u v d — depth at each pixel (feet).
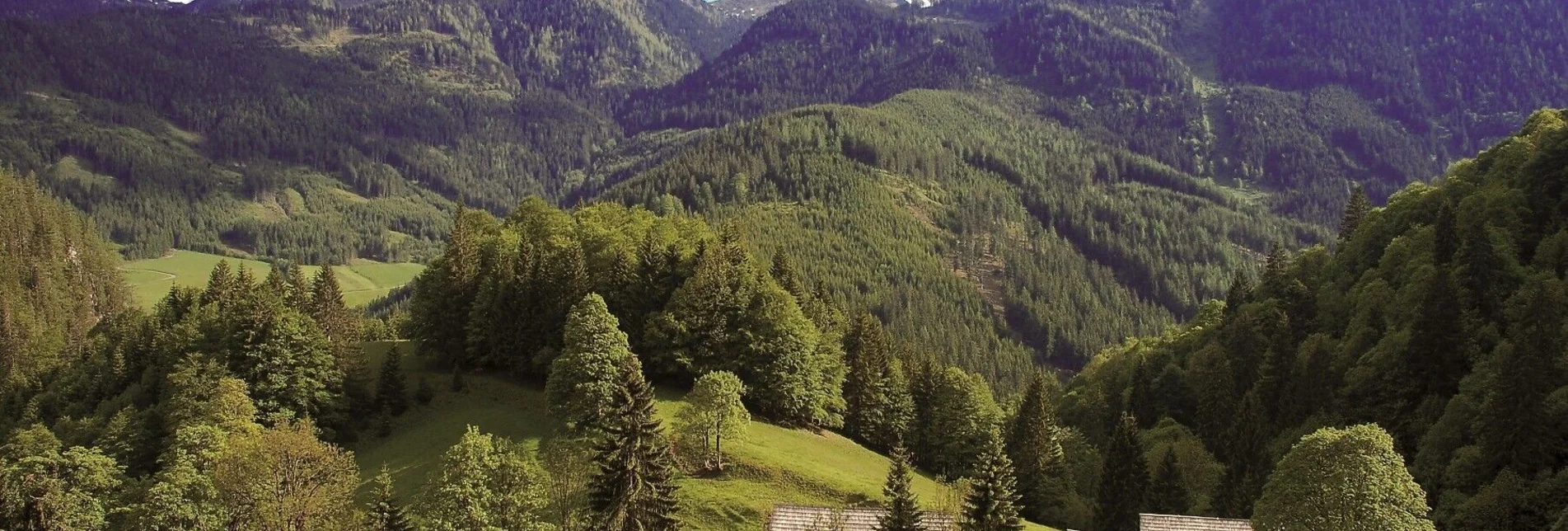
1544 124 453.58
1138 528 304.50
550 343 395.55
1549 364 263.49
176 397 343.05
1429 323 316.60
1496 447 255.29
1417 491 200.75
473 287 431.43
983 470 222.48
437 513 214.48
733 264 421.18
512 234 457.27
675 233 466.29
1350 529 194.18
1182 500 314.14
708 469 304.50
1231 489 303.48
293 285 472.44
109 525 287.28
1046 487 348.79
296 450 257.75
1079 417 493.77
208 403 328.90
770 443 339.98
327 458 263.08
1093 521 322.75
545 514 244.22
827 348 408.87
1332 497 196.85
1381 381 327.88
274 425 335.88
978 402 409.08
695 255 414.21
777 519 240.12
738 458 310.45
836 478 308.60
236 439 285.02
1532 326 289.74
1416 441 299.79
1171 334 570.46
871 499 291.38
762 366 377.50
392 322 633.61
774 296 389.39
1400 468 200.64
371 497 307.17
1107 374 541.34
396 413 383.04
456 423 366.63
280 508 248.11
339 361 384.47
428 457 338.13
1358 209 571.69
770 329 381.40
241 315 375.66
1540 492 234.99
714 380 305.53
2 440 426.51
